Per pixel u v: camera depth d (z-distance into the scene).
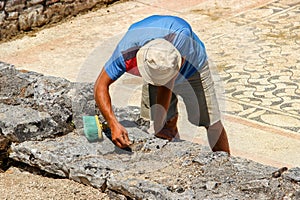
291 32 9.06
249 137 6.28
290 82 7.53
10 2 9.14
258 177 4.21
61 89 5.40
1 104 5.29
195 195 4.07
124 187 4.30
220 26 9.38
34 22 9.45
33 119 5.00
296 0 10.34
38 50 8.80
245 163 4.42
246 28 9.27
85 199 4.46
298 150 6.03
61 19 9.77
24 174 4.95
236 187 4.14
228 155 4.53
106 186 4.47
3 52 8.77
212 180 4.22
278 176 4.21
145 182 4.25
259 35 8.99
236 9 10.03
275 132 6.37
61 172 4.71
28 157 4.86
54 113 5.10
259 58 8.23
